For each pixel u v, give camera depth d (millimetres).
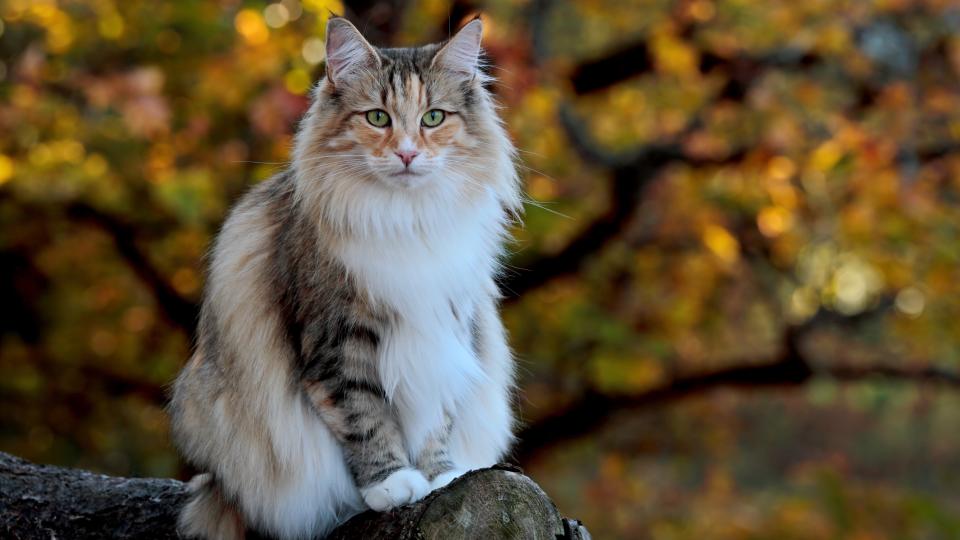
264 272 4570
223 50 9852
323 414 4391
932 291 11273
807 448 18047
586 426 12531
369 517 4062
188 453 4691
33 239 11750
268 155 9305
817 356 13164
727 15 10453
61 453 12430
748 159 10828
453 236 4566
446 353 4516
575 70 11336
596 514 13914
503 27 10047
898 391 15156
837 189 10875
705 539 13352
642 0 10938
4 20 9805
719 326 12578
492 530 3768
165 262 11336
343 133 4566
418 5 10047
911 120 10758
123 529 4723
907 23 10977
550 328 11766
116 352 12414
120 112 9156
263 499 4516
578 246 11414
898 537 13078
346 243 4387
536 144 9625
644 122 10805
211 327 4676
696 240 11688
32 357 12422
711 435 16297
